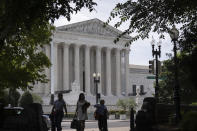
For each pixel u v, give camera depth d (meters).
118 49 112.06
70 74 107.62
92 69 111.50
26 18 13.82
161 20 18.14
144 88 136.38
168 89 44.34
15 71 20.36
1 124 14.68
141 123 11.38
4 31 13.41
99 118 23.12
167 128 8.45
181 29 17.91
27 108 15.29
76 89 86.38
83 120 20.14
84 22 107.12
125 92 112.81
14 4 12.44
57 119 21.47
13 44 20.36
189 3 15.95
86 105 20.30
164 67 42.22
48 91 98.31
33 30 19.75
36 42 21.83
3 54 20.44
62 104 21.66
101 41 109.00
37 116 15.57
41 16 14.49
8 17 12.94
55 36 100.12
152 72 30.95
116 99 102.75
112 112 69.75
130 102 77.75
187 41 17.06
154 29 18.70
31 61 22.17
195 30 17.19
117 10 17.69
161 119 14.09
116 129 28.48
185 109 17.41
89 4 14.43
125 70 113.88
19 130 14.69
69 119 60.38
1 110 15.03
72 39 103.88
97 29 109.81
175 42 19.20
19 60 21.58
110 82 108.38
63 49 103.69
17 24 14.47
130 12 17.59
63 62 103.00
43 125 17.12
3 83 20.83
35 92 96.81
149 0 16.97
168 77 40.34
